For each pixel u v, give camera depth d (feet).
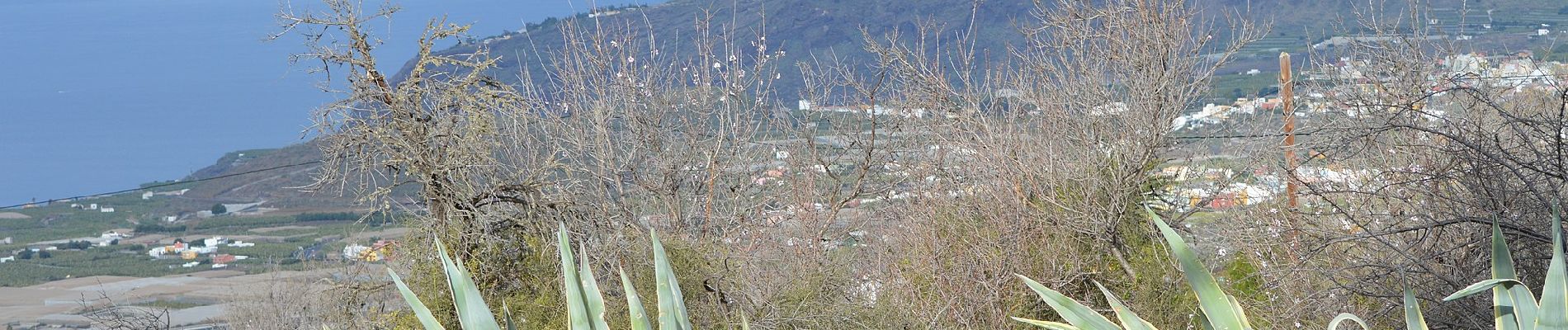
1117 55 50.42
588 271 11.16
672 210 51.98
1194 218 49.44
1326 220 33.81
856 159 54.39
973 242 44.24
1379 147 31.60
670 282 10.89
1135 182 47.03
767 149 55.31
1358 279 27.55
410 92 41.65
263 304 60.85
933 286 43.16
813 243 46.14
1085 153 47.80
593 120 54.24
